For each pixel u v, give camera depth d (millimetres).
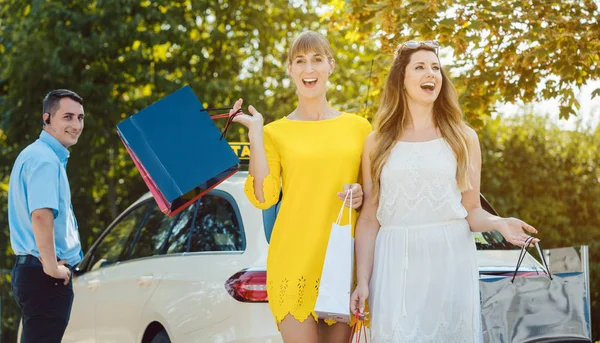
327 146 4023
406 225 3791
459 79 8203
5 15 15016
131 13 14266
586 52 7551
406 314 3711
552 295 4082
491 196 10547
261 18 15211
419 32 7457
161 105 3994
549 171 10508
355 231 3980
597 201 10375
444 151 3814
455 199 3787
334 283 3691
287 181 4031
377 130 3959
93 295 6145
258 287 4535
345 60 14969
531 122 10938
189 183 3896
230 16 15227
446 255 3732
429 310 3707
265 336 4445
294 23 15945
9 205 5188
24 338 5117
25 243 5086
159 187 3904
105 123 14062
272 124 4156
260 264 4629
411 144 3844
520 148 10578
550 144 10664
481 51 8133
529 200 10500
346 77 14727
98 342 6020
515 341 4023
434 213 3768
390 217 3824
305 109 4168
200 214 5367
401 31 7633
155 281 5344
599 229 10359
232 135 13852
